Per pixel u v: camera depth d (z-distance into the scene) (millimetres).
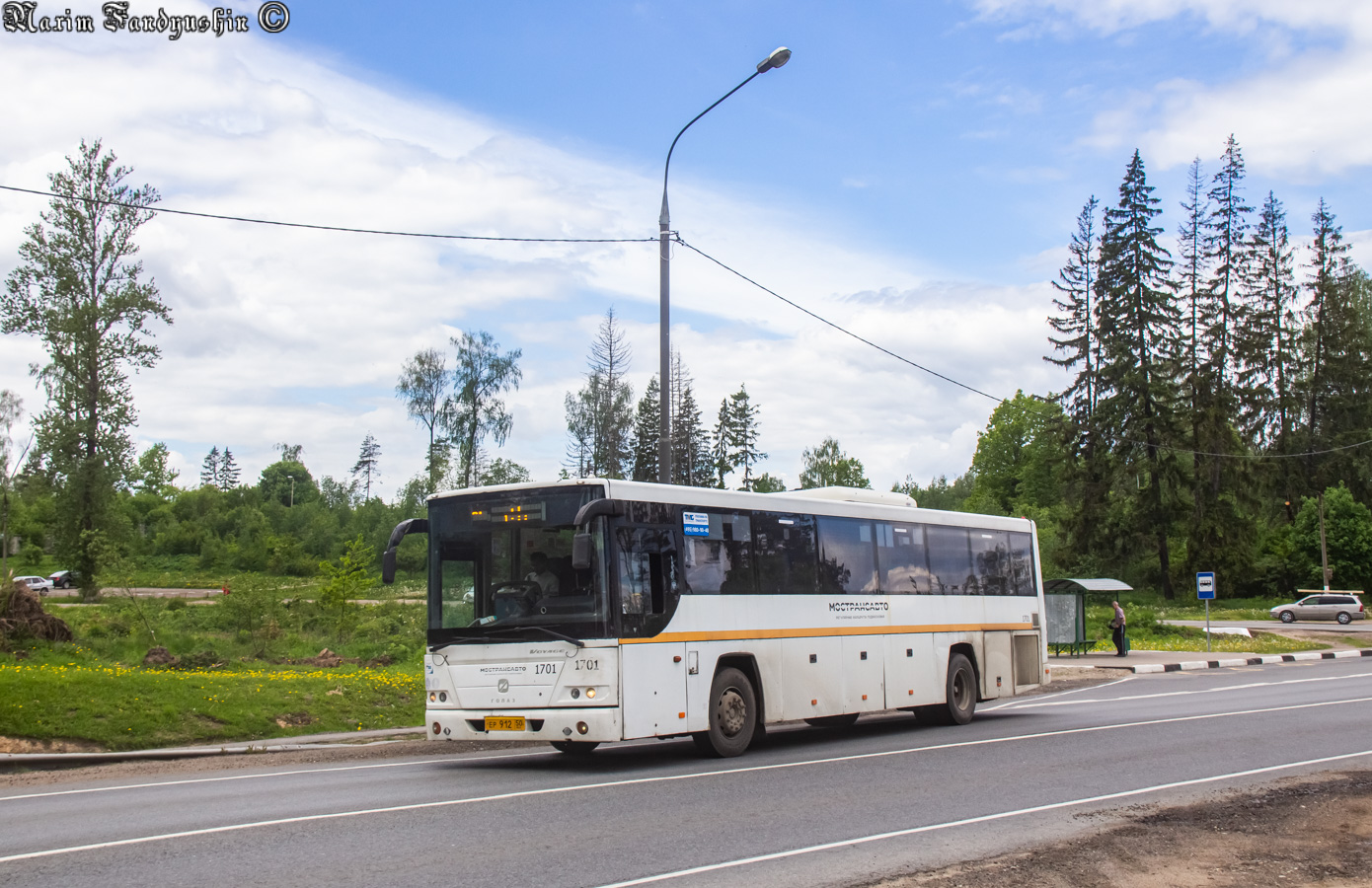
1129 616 50750
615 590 12820
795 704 15188
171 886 6727
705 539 14234
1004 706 22234
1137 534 68062
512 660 12961
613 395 89750
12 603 24359
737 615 14469
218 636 32281
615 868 7250
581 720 12500
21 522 96188
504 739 12883
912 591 17781
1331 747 13945
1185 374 68938
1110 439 67625
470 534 13578
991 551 19938
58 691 16172
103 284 58906
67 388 57562
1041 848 7945
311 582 46750
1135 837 8336
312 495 156875
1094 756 13289
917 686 17562
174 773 13312
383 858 7543
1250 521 68875
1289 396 78062
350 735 17000
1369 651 40875
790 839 8289
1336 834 8453
